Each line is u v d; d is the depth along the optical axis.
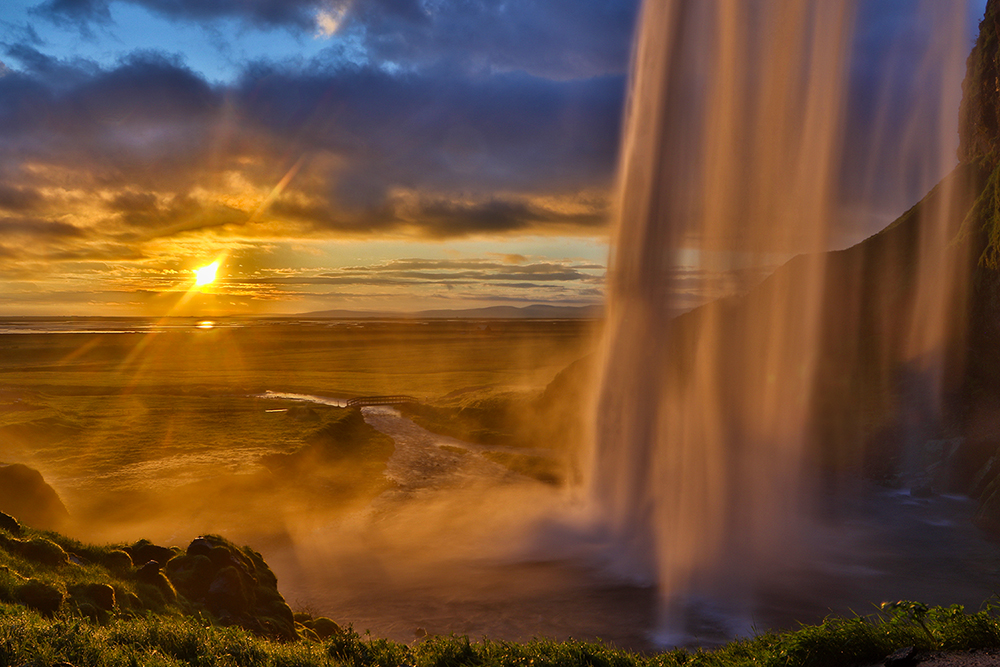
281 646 9.12
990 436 44.62
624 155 46.94
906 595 26.77
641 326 47.56
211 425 61.00
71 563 12.27
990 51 63.59
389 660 9.09
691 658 9.19
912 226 66.38
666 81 43.94
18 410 62.97
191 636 8.14
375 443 59.59
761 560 30.83
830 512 39.03
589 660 9.26
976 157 64.56
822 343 59.78
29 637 6.62
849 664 7.17
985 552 32.19
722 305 60.78
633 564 30.31
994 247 53.62
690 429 47.25
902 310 59.50
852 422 51.88
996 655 6.61
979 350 52.12
